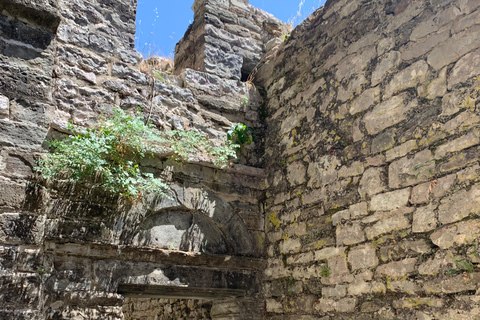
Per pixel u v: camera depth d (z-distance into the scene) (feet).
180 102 18.12
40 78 14.67
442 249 11.81
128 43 17.56
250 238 18.04
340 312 14.33
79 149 14.02
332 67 16.92
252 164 19.17
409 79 13.79
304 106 17.89
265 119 20.02
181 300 22.04
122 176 14.80
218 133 18.71
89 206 14.75
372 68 15.17
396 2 14.84
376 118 14.57
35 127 14.23
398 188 13.35
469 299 10.96
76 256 14.42
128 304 27.14
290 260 16.81
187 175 17.15
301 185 17.12
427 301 11.89
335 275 14.79
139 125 15.47
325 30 17.67
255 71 21.20
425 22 13.71
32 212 13.62
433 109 12.89
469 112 11.91
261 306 17.60
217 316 18.45
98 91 16.24
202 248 16.96
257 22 22.20
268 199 18.62
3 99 13.91
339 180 15.47
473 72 12.03
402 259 12.76
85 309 14.10
